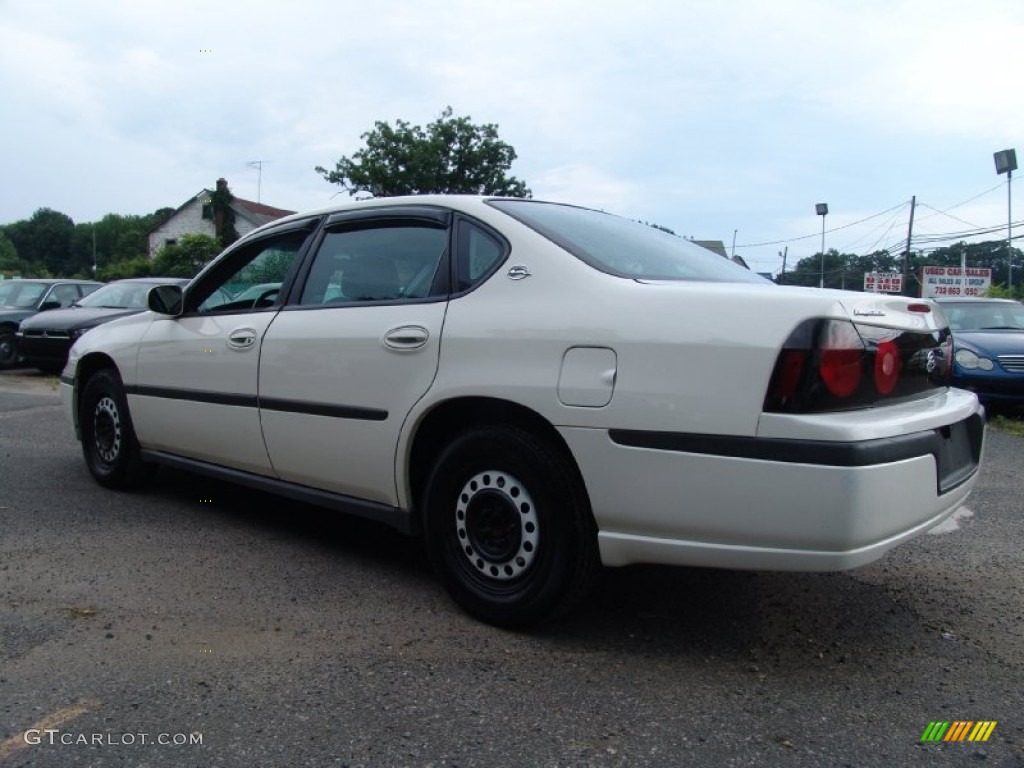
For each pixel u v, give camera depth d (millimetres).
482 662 2875
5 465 5789
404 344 3309
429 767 2248
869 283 37375
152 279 12344
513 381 2963
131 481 5020
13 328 12898
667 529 2707
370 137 32969
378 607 3350
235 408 4047
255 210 47562
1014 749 2381
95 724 2441
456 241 3396
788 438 2490
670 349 2670
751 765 2279
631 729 2453
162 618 3189
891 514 2547
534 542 3006
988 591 3650
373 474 3475
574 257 3080
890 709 2600
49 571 3664
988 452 7121
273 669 2797
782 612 3375
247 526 4426
